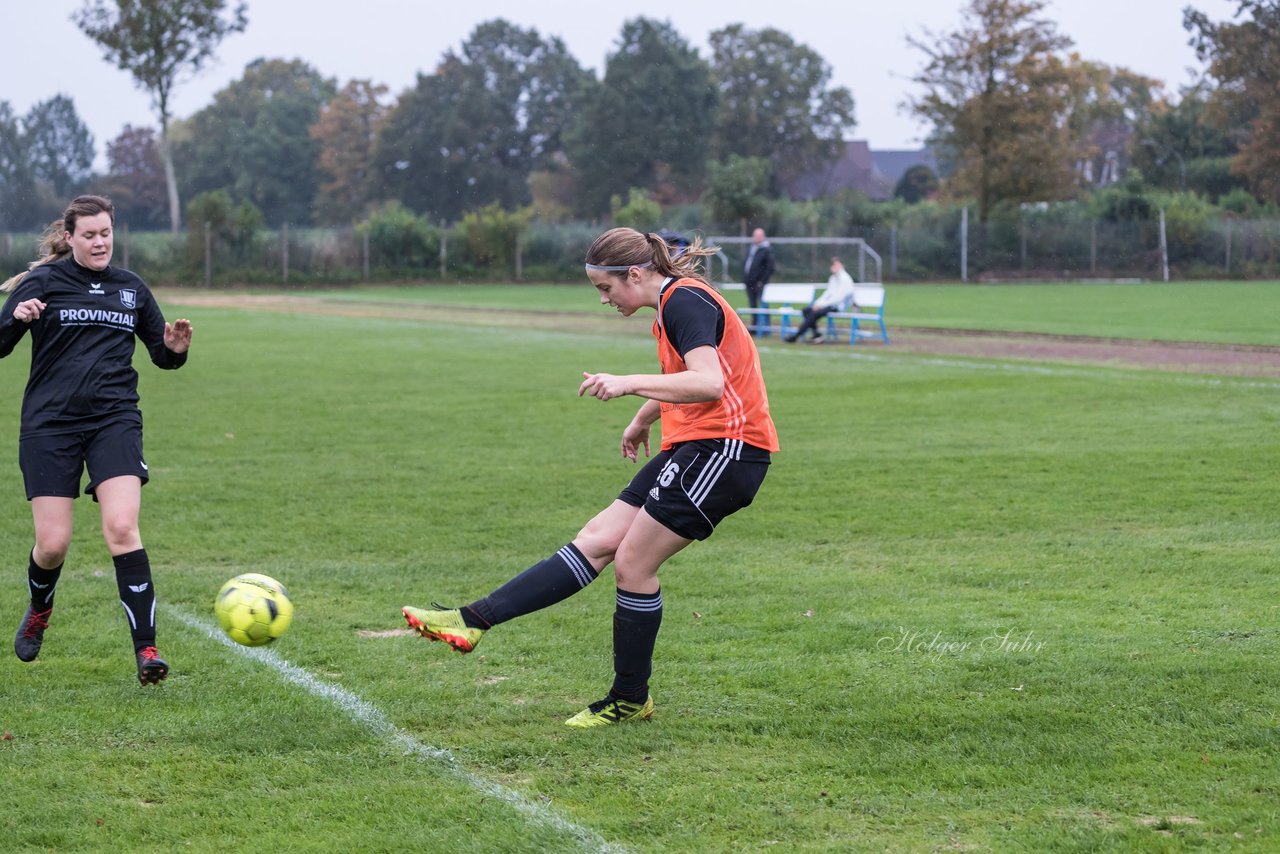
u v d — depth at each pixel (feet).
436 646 50.47
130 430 45.55
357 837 32.65
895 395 132.77
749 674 46.24
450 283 451.94
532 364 169.37
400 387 143.64
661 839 32.45
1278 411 116.67
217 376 155.22
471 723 41.60
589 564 41.75
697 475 40.50
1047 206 540.93
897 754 38.17
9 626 53.16
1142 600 55.93
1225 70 567.18
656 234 41.73
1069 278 460.55
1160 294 352.49
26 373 159.53
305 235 444.96
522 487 85.51
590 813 34.12
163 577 61.87
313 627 53.16
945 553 66.08
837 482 85.66
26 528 73.41
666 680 45.78
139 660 42.83
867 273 460.55
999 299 334.44
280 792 35.73
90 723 41.16
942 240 464.65
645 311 286.66
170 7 474.49
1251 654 47.42
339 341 207.82
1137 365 159.74
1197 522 72.23
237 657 48.75
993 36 519.19
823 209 490.49
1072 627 51.72
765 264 218.18
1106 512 75.20
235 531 72.64
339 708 42.80
